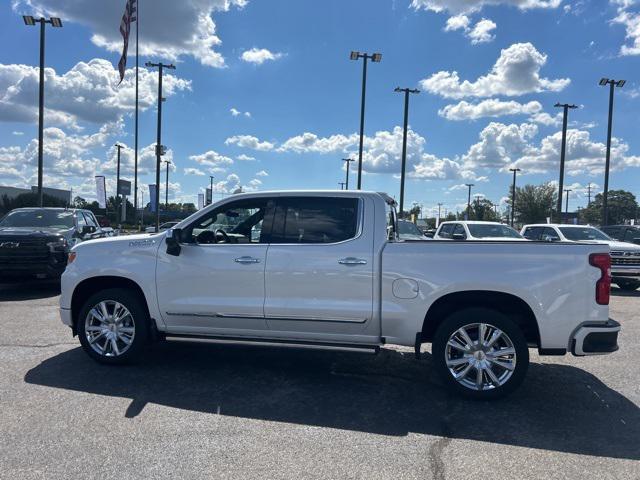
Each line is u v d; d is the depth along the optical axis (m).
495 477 3.49
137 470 3.49
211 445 3.90
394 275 5.06
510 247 4.89
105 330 5.85
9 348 6.50
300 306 5.24
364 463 3.65
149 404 4.72
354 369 5.95
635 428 4.35
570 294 4.77
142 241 5.81
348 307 5.15
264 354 6.53
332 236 5.30
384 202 5.31
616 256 13.38
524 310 5.04
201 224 5.71
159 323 5.73
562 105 37.38
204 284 5.53
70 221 12.44
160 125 33.12
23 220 12.27
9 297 10.55
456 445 3.98
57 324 7.88
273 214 5.52
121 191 43.66
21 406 4.59
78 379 5.38
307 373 5.77
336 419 4.46
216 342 5.57
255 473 3.48
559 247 4.82
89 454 3.71
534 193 65.88
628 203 99.25
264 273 5.35
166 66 32.81
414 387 5.34
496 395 4.88
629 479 3.48
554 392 5.24
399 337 5.11
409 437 4.11
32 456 3.66
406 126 36.91
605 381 5.62
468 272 4.90
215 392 5.09
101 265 5.83
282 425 4.30
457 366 4.99
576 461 3.74
